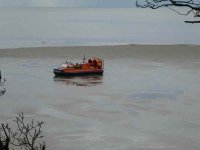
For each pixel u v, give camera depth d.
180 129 22.88
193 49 67.88
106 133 22.02
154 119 25.30
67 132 21.88
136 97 32.88
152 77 43.53
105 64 53.38
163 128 23.11
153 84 39.31
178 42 110.12
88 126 23.42
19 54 60.16
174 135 21.62
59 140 20.28
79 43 103.00
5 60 54.88
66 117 25.59
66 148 19.11
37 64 52.31
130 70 48.53
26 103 30.03
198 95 33.62
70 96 33.38
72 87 38.03
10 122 23.42
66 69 44.44
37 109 27.97
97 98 32.50
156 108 28.55
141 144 20.08
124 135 21.69
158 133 22.08
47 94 34.16
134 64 53.12
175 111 27.61
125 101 31.22
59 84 39.66
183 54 62.56
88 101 31.28
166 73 46.06
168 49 67.62
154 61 55.72
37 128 22.20
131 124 24.05
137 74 45.62
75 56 60.00
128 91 35.69
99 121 24.73
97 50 66.12
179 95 33.66
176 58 58.50
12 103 29.88
